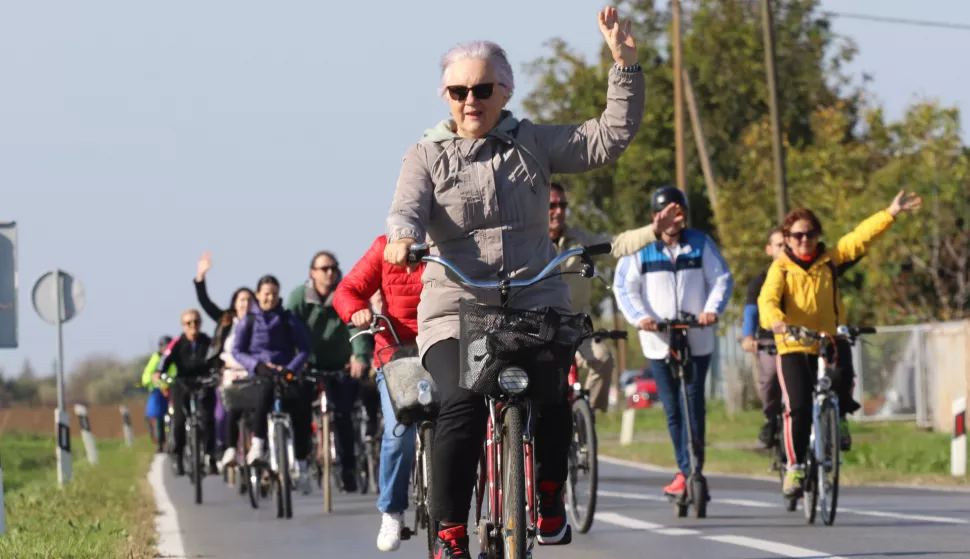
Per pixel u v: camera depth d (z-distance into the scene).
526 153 18.11
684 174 117.75
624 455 68.12
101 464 74.19
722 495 41.12
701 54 160.88
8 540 30.30
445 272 18.00
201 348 55.09
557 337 17.34
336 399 42.88
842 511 33.94
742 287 115.44
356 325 23.64
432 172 17.98
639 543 27.95
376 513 38.88
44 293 54.84
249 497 44.97
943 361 79.31
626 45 18.27
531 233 18.12
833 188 116.88
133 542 30.52
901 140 116.50
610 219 159.38
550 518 18.55
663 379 33.81
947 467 52.53
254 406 41.25
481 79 18.06
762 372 34.03
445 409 17.92
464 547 18.14
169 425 63.78
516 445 17.22
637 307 33.59
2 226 36.69
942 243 107.75
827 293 31.58
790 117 163.00
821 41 163.00
